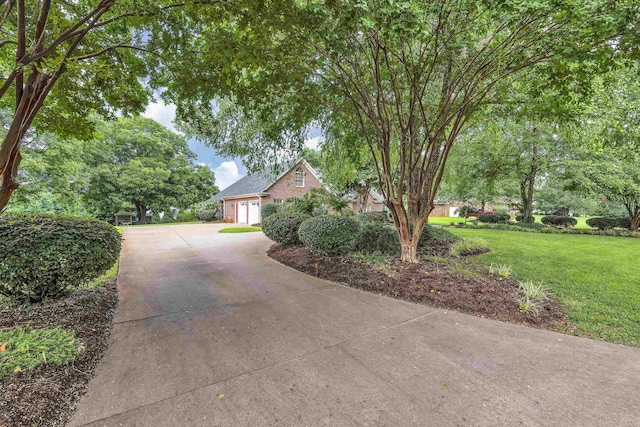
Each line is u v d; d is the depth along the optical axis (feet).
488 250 22.99
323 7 9.20
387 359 7.89
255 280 16.08
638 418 5.65
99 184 63.67
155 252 24.66
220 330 9.75
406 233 17.24
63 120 15.79
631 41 9.28
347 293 13.83
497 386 6.70
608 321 10.58
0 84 12.35
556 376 7.13
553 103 13.93
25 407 5.55
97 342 8.65
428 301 12.53
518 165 39.47
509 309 11.58
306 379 6.94
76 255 10.37
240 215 65.92
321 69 14.28
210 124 21.33
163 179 71.46
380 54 13.53
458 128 15.79
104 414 5.71
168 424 5.46
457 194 49.52
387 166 16.40
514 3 8.77
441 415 5.73
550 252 22.13
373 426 5.43
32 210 41.39
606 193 34.37
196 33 11.97
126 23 12.31
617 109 19.92
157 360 7.80
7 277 9.39
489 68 13.35
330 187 41.93
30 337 7.61
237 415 5.71
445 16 10.32
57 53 10.21
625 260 19.20
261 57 11.84
